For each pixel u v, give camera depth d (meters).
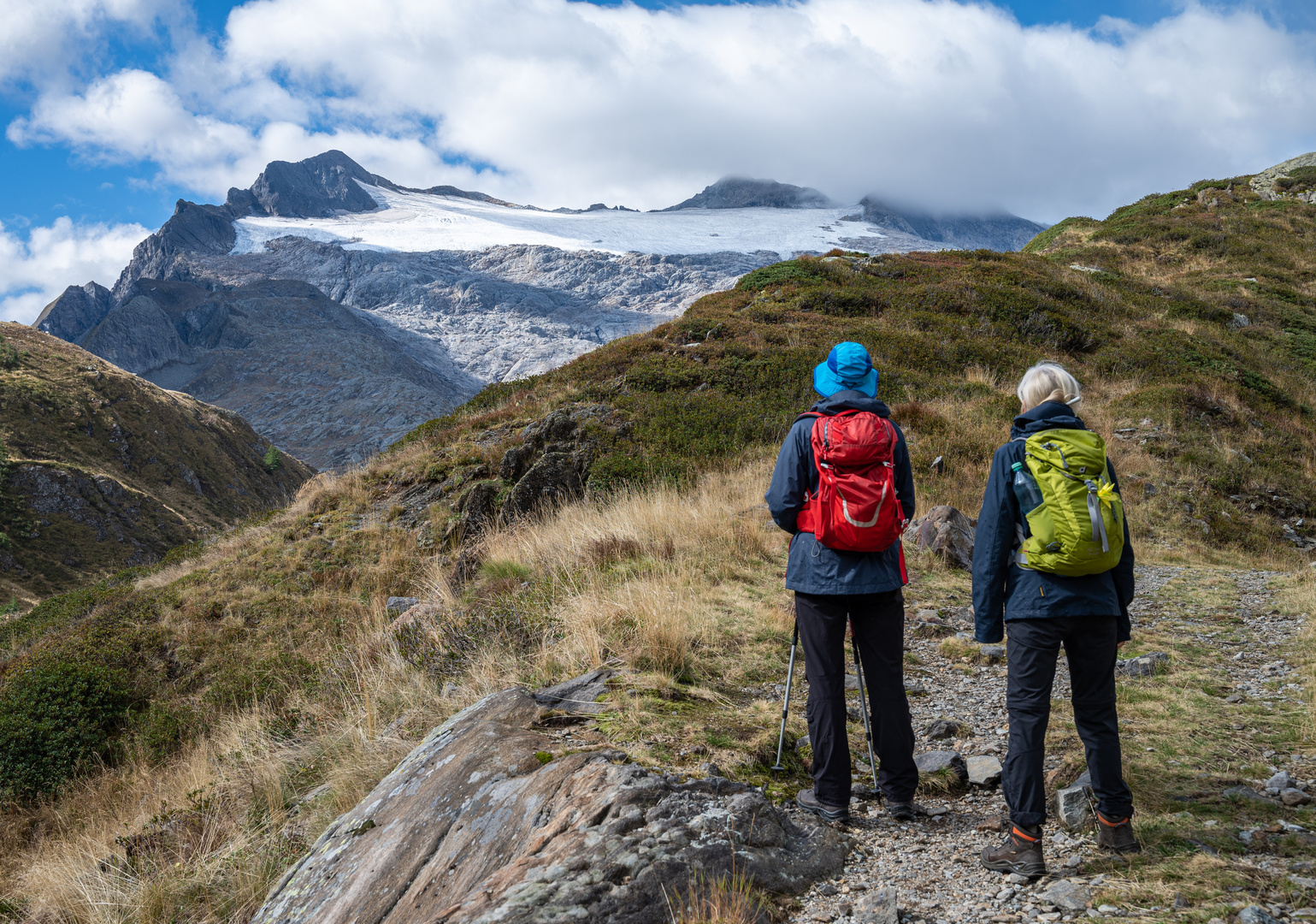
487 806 2.77
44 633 12.95
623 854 2.28
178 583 13.02
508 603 6.59
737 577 7.18
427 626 6.68
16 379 99.19
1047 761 3.55
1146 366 17.75
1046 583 2.62
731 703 4.33
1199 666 5.21
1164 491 12.12
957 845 2.81
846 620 3.06
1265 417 15.46
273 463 131.38
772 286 24.23
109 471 97.06
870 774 3.50
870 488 2.82
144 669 10.16
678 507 9.51
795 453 3.01
